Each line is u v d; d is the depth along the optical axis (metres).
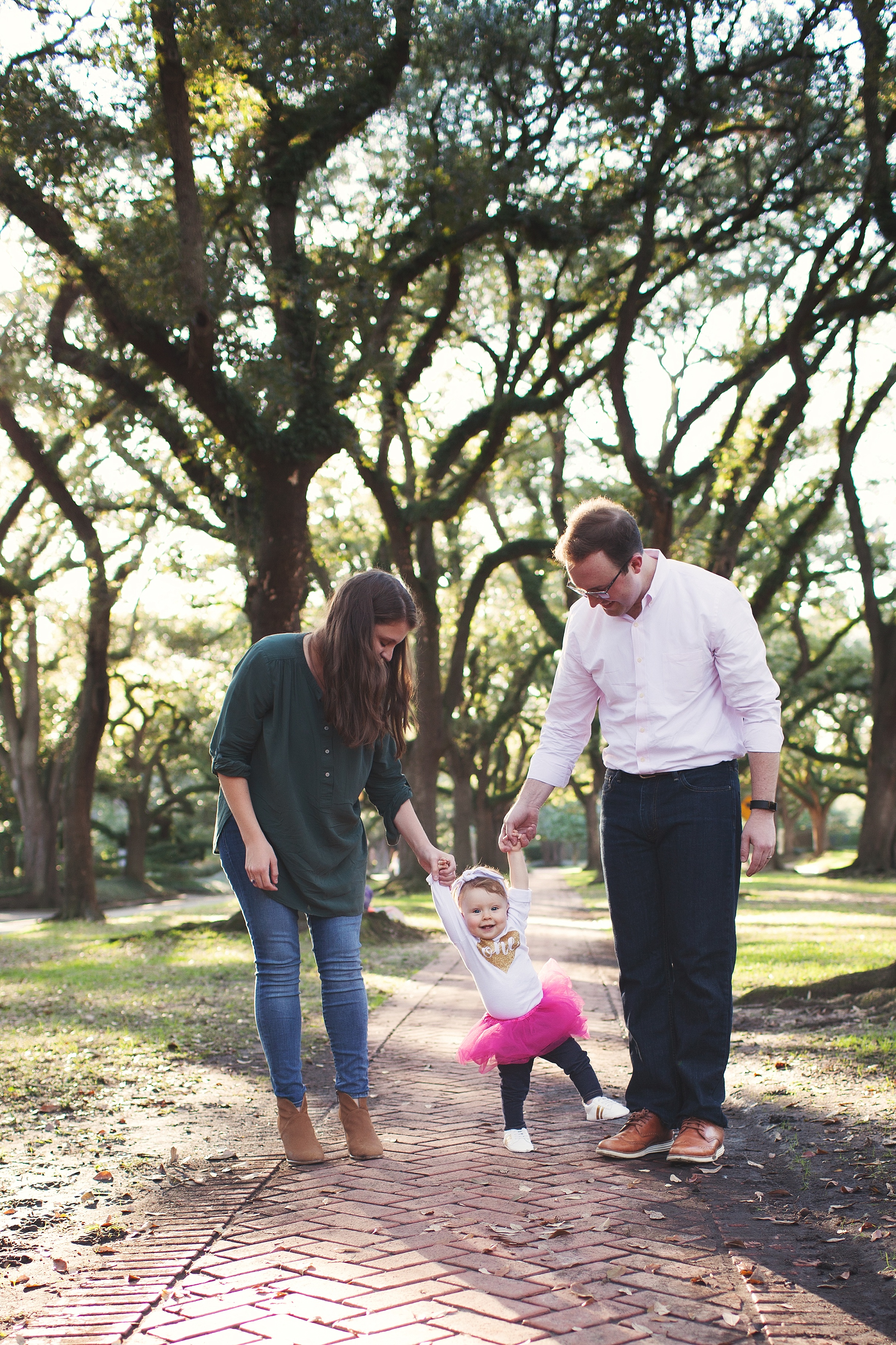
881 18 11.46
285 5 10.12
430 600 20.44
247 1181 3.35
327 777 3.58
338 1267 2.52
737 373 18.23
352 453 15.78
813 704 35.88
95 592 20.58
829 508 22.03
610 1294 2.31
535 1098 4.61
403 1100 4.56
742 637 3.49
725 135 14.27
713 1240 2.65
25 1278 2.59
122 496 21.73
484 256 16.83
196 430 13.75
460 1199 3.03
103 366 13.70
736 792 3.54
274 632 13.52
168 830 49.81
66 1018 7.75
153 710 39.88
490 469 19.11
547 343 20.45
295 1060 3.59
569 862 90.75
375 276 13.02
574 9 12.49
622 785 3.61
